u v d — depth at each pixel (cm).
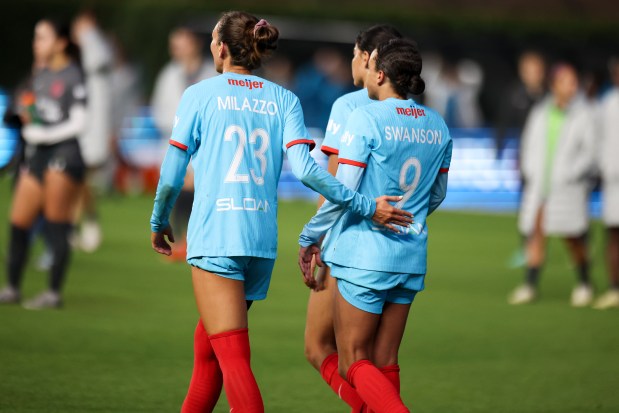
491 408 2481
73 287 3891
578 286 4053
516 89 5872
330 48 8338
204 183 1875
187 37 5109
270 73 7594
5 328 3122
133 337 3100
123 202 6631
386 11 9344
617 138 3925
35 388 2494
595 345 3244
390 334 1988
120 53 6525
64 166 3362
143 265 4456
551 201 3972
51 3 8862
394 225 1922
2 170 3491
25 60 8900
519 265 4881
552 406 2509
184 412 1975
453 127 7906
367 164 1919
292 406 2448
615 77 4000
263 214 1892
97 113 4881
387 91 1977
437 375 2806
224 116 1880
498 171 7838
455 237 5888
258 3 9156
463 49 8938
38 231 4150
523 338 3328
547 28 9331
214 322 1866
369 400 1883
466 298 4053
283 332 3284
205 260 1859
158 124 5178
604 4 11600
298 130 1909
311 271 1994
